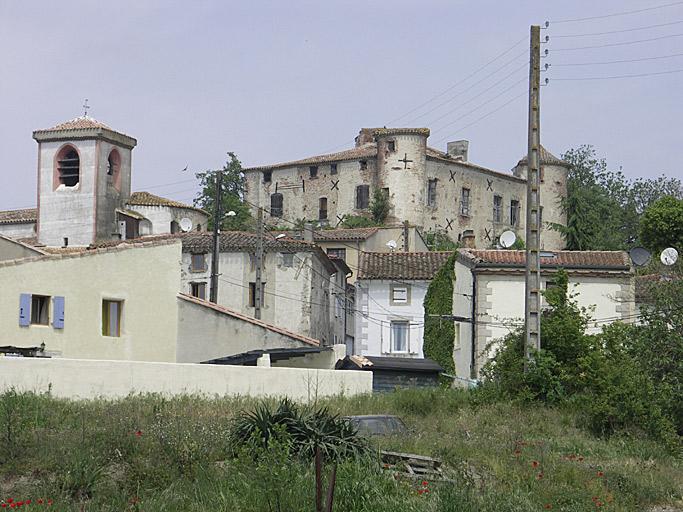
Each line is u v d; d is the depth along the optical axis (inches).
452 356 2114.9
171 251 1628.9
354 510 725.9
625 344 1434.5
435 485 799.1
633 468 995.9
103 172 3383.4
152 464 816.3
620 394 1263.5
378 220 3873.0
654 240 2915.8
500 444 1035.3
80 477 771.4
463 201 4109.3
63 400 1082.7
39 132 3420.3
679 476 991.6
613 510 838.5
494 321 2128.4
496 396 1401.3
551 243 4340.6
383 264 2282.2
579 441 1168.2
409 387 1599.4
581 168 4685.0
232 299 2534.5
